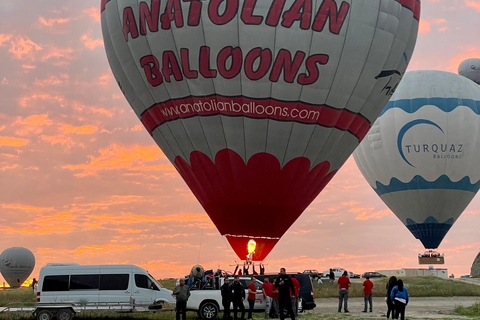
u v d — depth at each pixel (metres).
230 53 25.95
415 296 37.53
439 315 24.75
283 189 27.78
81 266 24.70
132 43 27.78
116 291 24.53
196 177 28.27
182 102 27.16
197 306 23.64
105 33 29.58
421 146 47.47
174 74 26.91
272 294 23.17
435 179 47.72
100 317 25.25
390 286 22.58
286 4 25.70
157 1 26.92
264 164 27.22
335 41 26.14
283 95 26.27
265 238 28.31
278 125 26.61
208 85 26.45
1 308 29.52
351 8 26.28
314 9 25.84
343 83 26.83
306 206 29.14
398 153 48.03
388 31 27.38
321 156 28.06
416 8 29.12
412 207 48.69
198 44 26.17
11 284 76.75
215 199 28.06
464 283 46.28
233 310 23.50
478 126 47.66
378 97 28.50
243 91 26.25
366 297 26.36
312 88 26.38
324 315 24.45
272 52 25.84
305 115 26.72
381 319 22.69
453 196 47.97
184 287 21.36
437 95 47.84
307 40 25.89
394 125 48.16
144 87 28.23
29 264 76.94
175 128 27.81
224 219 28.19
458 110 47.44
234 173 27.42
